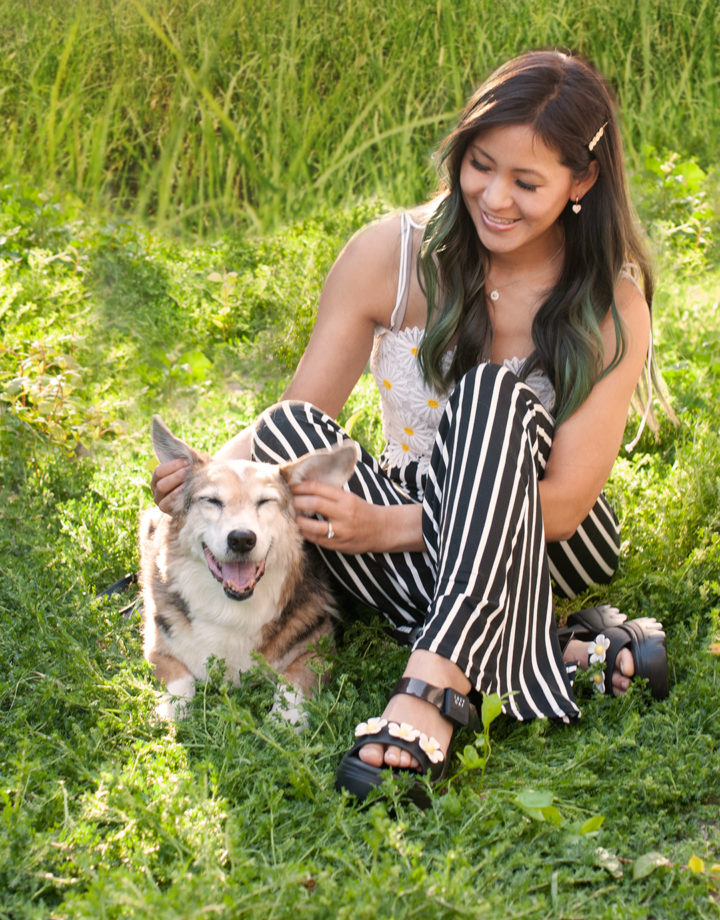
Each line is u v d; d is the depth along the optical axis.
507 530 2.47
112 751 2.47
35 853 2.06
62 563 3.31
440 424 2.67
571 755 2.54
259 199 8.04
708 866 2.18
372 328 3.11
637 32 9.02
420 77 8.55
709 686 2.70
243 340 6.02
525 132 2.49
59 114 8.42
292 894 1.91
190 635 2.95
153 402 5.14
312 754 2.49
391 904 1.89
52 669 2.71
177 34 8.72
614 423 2.80
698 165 8.45
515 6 8.82
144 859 2.04
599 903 2.05
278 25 8.62
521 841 2.25
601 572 3.14
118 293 6.26
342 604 3.34
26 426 4.38
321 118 8.31
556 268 2.86
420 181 7.95
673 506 3.63
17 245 6.46
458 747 2.57
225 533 2.79
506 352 2.95
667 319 5.88
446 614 2.43
